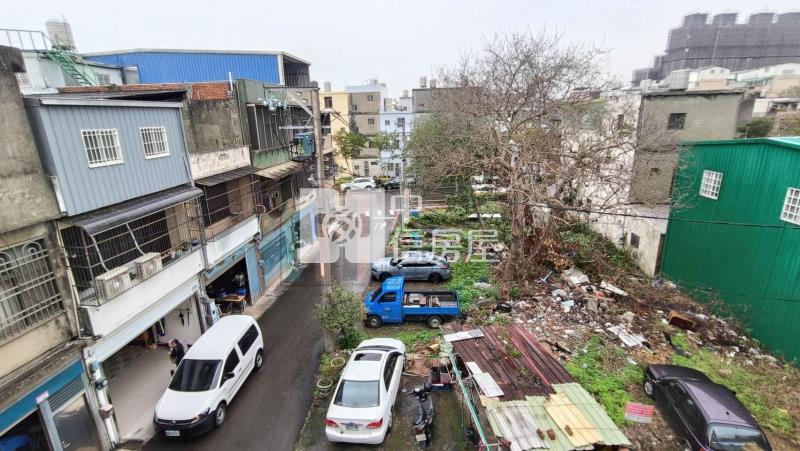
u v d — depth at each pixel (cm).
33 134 780
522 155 1703
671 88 2352
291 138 2148
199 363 1055
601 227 2422
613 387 1094
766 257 1299
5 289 742
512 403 866
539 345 1122
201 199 1348
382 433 911
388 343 1191
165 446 957
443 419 1018
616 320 1447
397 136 4216
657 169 1819
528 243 1953
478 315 1492
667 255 1809
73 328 863
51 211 807
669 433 955
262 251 1756
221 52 2658
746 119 2658
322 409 1069
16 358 754
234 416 1049
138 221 1109
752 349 1299
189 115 1302
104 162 929
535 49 1828
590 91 1819
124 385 1174
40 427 802
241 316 1277
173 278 1155
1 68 718
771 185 1275
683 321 1413
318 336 1428
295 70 3155
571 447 749
